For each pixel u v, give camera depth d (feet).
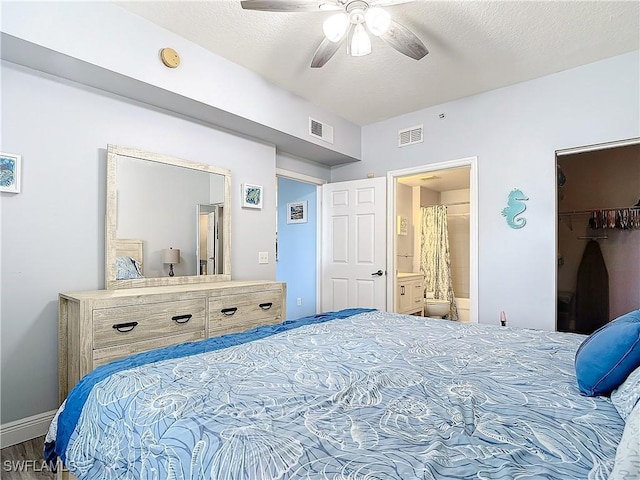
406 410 3.11
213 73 9.38
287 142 12.46
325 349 5.01
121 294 7.31
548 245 10.39
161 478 2.69
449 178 17.94
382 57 9.49
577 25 8.11
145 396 3.39
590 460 2.35
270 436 2.63
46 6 6.71
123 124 8.82
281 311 10.32
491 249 11.36
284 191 17.47
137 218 8.98
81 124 8.13
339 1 6.49
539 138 10.60
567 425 2.83
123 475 3.01
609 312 12.76
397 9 7.56
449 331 6.32
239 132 11.44
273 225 12.71
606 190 13.24
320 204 15.74
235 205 11.48
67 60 7.14
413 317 7.66
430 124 12.85
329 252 15.17
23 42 6.51
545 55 9.39
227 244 10.98
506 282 11.05
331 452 2.43
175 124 9.82
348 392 3.48
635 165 12.82
